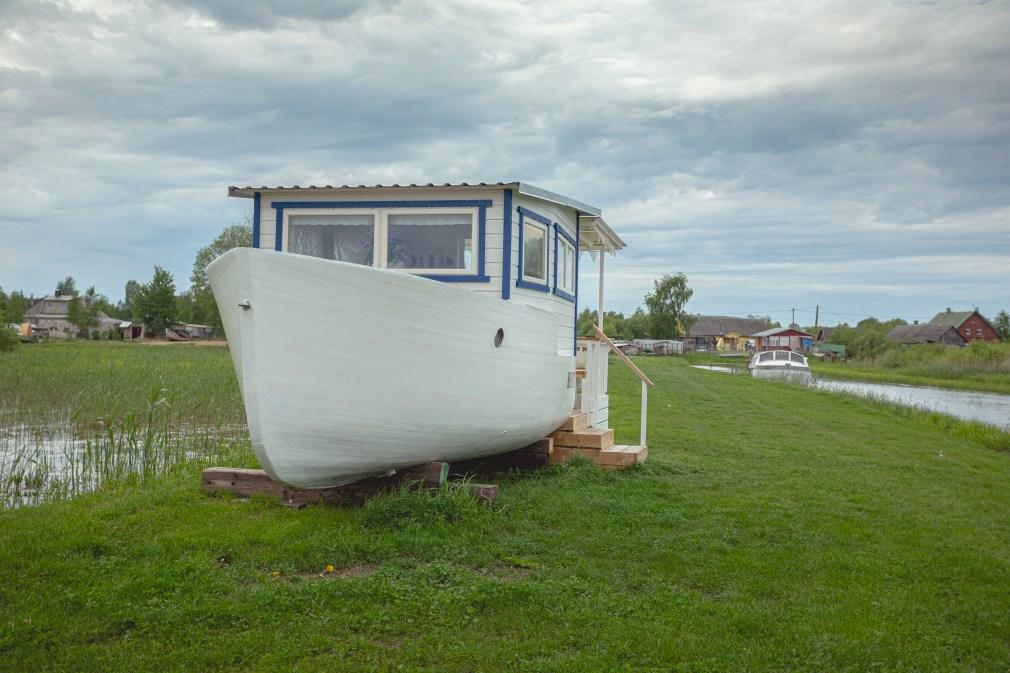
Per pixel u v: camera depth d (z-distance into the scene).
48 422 13.95
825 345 99.94
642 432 10.15
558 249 9.67
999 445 15.47
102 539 5.75
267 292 5.31
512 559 5.58
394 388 6.04
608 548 5.95
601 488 8.20
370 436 6.07
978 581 5.50
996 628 4.62
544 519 6.76
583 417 10.27
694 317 115.19
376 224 8.03
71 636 4.13
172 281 85.56
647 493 8.06
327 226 8.14
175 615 4.38
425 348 6.16
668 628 4.41
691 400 20.88
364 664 3.90
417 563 5.42
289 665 3.87
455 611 4.54
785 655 4.11
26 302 111.62
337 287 5.56
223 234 67.81
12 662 3.84
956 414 25.31
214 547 5.68
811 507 7.71
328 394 5.70
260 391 5.41
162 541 5.76
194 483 8.02
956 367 53.53
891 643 4.31
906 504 8.06
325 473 6.11
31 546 5.54
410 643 4.14
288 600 4.59
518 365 7.39
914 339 97.38
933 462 11.60
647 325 105.75
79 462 10.05
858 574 5.56
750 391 25.61
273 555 5.46
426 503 6.43
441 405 6.42
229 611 4.43
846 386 39.78
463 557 5.55
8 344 40.03
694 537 6.35
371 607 4.57
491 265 7.90
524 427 7.89
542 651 4.10
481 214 7.92
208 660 3.90
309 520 6.41
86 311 91.38
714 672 3.91
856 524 7.07
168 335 86.31
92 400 15.73
